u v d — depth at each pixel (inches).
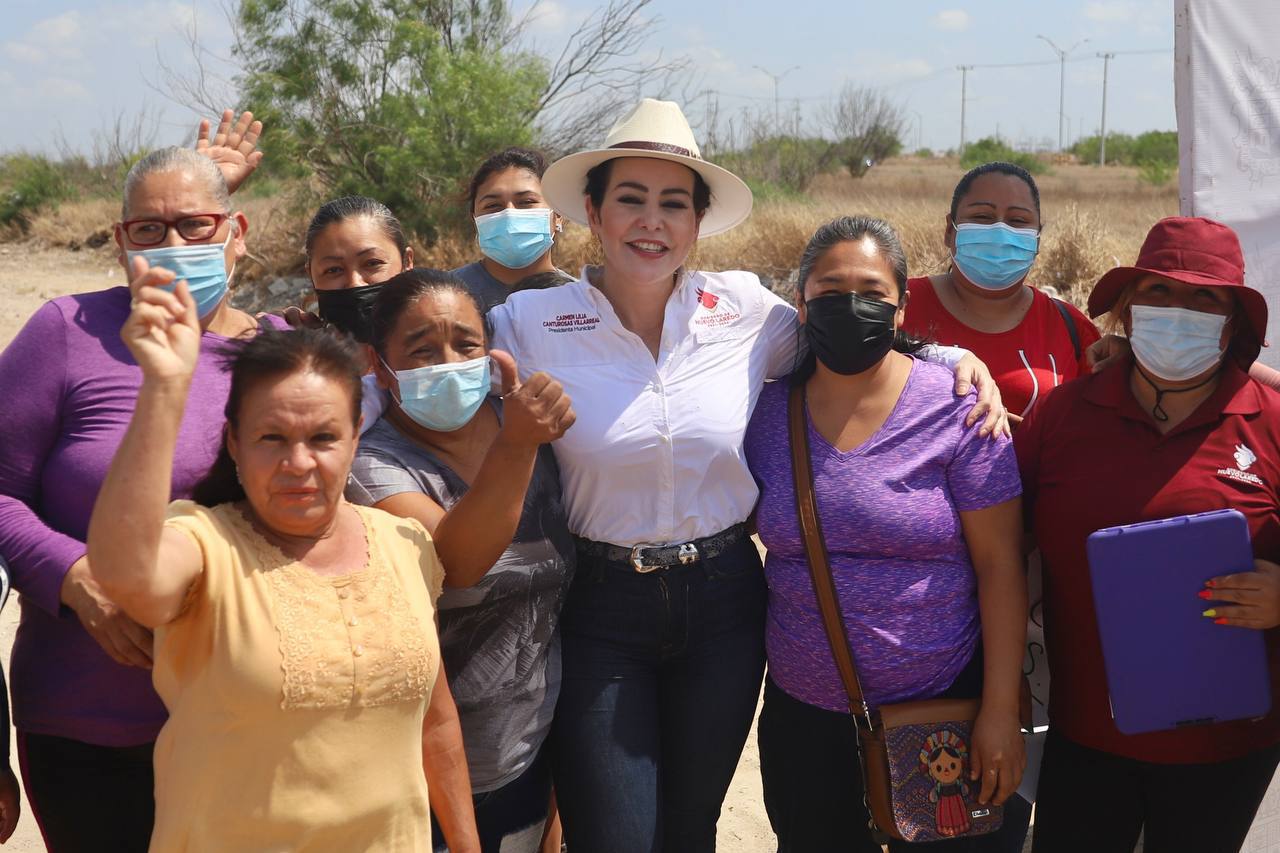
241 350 91.0
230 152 144.6
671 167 128.3
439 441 117.7
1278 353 142.6
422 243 637.3
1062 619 120.4
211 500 94.2
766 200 706.2
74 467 108.5
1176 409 116.6
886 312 119.4
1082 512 116.7
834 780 125.2
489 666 113.8
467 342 112.3
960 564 123.9
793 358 135.9
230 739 87.0
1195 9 140.1
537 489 118.6
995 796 119.0
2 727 105.7
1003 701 119.3
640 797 121.3
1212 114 140.9
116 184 986.7
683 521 125.0
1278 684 116.2
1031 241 156.2
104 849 113.0
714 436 124.8
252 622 87.0
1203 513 110.0
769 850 165.6
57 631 109.7
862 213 561.6
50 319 110.9
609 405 124.7
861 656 120.9
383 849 92.2
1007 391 158.6
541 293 132.2
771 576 126.8
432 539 104.8
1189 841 116.8
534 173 193.6
